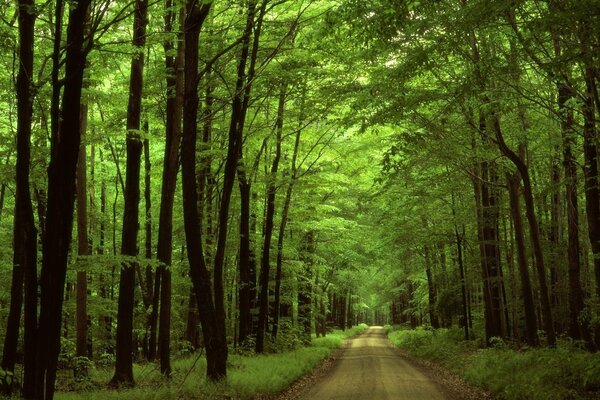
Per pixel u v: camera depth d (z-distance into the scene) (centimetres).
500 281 2514
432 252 3788
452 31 1028
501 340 2223
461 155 1852
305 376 1827
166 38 1292
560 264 2395
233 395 1222
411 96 1342
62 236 726
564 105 1304
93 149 2520
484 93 1202
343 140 2555
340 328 7219
